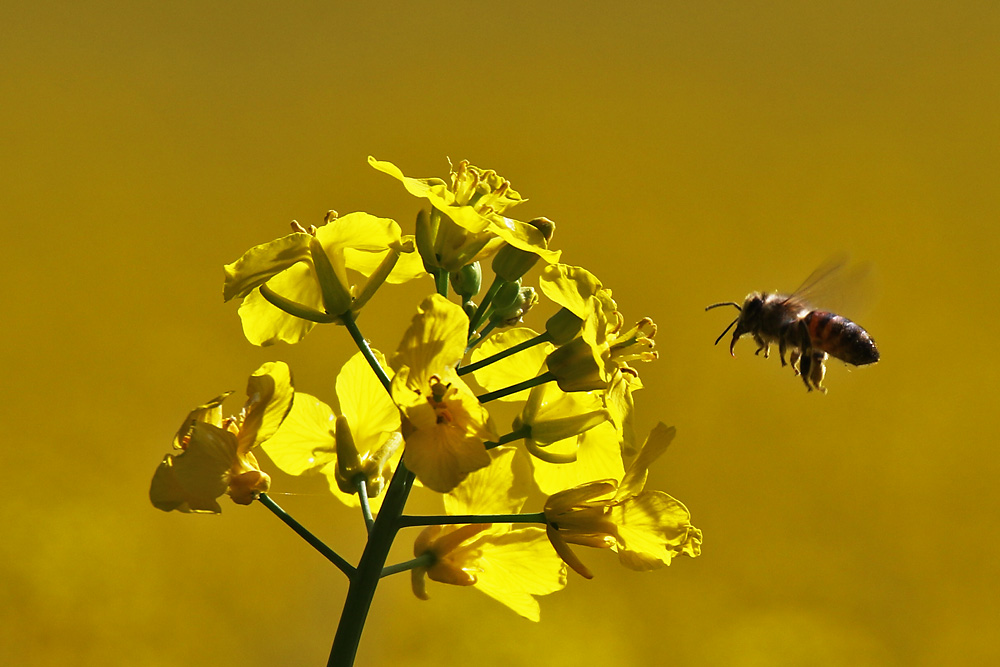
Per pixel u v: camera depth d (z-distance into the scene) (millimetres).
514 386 563
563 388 563
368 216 563
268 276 564
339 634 560
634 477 563
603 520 562
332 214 567
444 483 548
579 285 563
